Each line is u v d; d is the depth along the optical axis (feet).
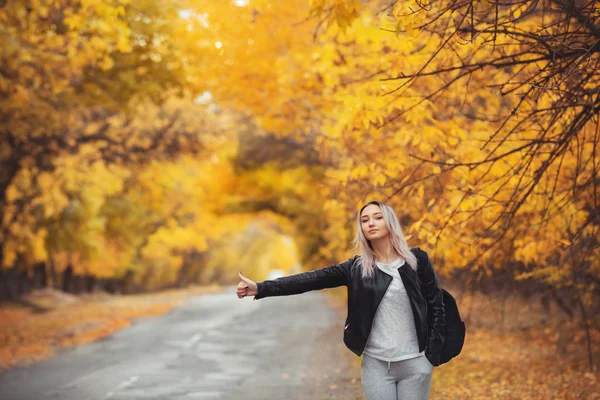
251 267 449.89
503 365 46.57
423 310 17.71
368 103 27.35
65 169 102.17
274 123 58.18
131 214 179.42
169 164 120.98
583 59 20.95
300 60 47.55
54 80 62.69
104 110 91.97
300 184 127.13
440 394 38.27
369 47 34.14
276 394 41.75
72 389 46.16
